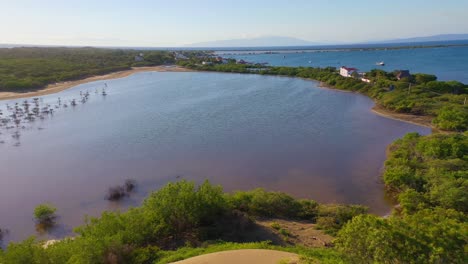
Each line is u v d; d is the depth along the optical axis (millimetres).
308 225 22922
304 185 31562
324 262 14484
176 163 37406
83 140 45844
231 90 87500
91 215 26500
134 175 34344
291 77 114625
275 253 16562
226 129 50812
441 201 23375
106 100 74250
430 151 32188
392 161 33469
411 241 11445
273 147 42500
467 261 11383
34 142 45094
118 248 16438
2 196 29922
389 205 27312
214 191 22594
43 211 25766
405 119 55844
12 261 14742
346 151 40812
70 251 16094
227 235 20312
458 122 47469
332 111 62906
